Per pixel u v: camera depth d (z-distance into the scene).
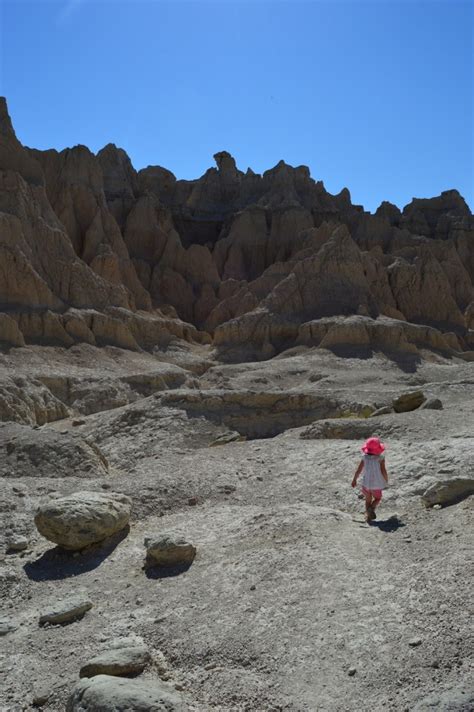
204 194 78.31
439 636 6.68
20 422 25.16
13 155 48.78
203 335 55.47
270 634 7.50
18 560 11.39
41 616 8.96
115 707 6.07
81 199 56.44
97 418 24.64
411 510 11.01
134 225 64.69
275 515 11.24
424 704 5.58
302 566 9.00
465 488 10.83
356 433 18.09
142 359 42.84
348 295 51.19
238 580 9.04
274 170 77.00
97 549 11.38
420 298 55.59
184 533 11.44
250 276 68.44
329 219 73.94
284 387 35.62
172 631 8.04
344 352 42.12
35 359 35.56
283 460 15.80
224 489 14.12
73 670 7.54
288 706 6.27
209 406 22.86
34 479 15.04
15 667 7.91
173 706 6.18
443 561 8.28
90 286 46.62
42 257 45.34
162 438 21.05
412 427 17.39
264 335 49.06
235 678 6.80
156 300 60.62
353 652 6.84
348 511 11.95
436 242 65.12
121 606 9.12
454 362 45.09
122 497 12.55
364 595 7.92
